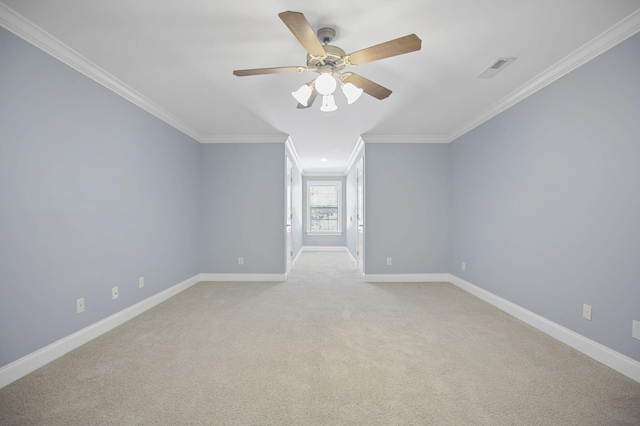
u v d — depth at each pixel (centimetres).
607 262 209
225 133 454
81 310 242
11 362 189
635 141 191
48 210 214
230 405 164
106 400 168
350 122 399
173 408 161
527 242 288
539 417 154
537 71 256
